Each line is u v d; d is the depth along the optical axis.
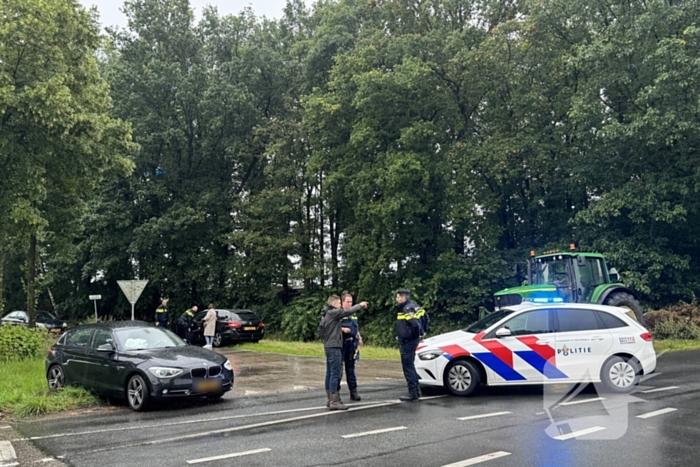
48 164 19.09
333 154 27.11
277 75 32.47
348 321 9.84
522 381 9.69
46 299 40.41
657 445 6.45
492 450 6.40
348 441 6.95
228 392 11.23
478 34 25.11
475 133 26.22
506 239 26.77
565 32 23.50
